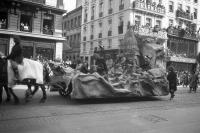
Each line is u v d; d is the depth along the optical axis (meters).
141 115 7.21
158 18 31.94
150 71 10.64
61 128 5.46
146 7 30.12
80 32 41.16
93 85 8.60
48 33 23.31
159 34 29.59
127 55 11.09
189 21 36.56
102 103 9.12
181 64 33.72
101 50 10.66
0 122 5.70
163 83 10.70
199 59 35.50
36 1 21.98
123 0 30.41
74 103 8.81
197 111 8.32
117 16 31.23
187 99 11.84
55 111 7.20
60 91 10.45
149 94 10.12
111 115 7.03
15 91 11.39
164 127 5.94
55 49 23.45
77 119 6.36
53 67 10.34
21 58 7.78
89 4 38.06
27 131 5.12
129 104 9.20
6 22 21.02
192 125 6.25
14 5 20.91
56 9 23.27
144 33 28.00
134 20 29.36
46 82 9.81
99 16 35.41
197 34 36.34
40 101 8.62
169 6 33.97
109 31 32.81
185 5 36.25
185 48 35.03
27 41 21.78
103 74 10.07
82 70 10.59
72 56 43.72
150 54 11.08
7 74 7.58
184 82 22.06
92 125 5.83
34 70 8.18
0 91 8.00
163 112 7.86
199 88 21.03
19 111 6.93
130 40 11.12
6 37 20.75
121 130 5.51
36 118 6.25
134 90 9.59
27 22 22.25
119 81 9.59
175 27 32.97
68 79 9.08
